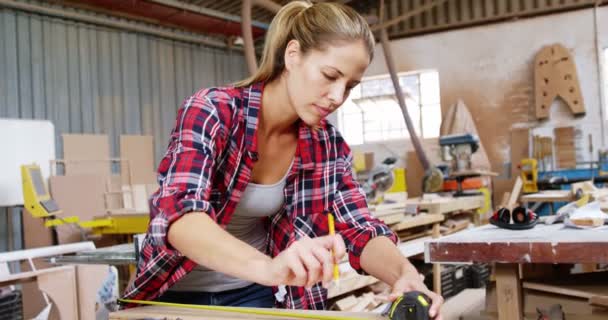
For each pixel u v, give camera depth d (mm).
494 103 7734
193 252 867
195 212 902
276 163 1245
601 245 1084
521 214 1441
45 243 5023
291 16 1109
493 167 7684
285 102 1144
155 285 1160
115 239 4766
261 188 1245
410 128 7332
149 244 1123
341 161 1325
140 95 7016
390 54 7387
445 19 8000
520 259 1160
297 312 987
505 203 3760
